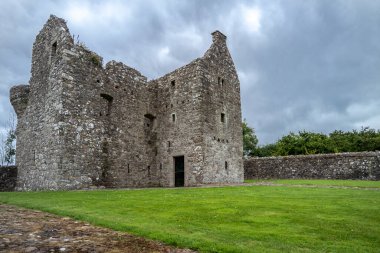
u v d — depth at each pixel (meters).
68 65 16.36
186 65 20.69
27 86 20.42
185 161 19.66
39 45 18.78
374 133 37.81
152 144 21.36
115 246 4.62
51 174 15.63
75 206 8.62
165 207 8.44
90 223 6.32
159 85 22.27
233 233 5.53
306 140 38.12
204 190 13.55
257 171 27.00
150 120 21.81
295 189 13.52
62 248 4.43
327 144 36.69
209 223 6.39
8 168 19.28
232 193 11.93
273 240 5.09
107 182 17.81
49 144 16.12
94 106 17.59
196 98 19.66
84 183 16.31
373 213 7.43
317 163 23.70
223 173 20.53
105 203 9.22
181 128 20.20
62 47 16.44
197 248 4.58
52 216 7.17
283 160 25.67
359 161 21.64
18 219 6.66
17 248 4.38
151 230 5.56
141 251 4.41
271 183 18.86
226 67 22.53
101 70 18.34
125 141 19.36
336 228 5.97
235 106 22.80
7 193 13.25
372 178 20.81
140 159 20.23
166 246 4.70
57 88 16.19
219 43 22.41
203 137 19.23
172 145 20.58
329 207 8.29
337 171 22.53
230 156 21.45
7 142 42.09
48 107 16.73
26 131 18.72
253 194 11.48
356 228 5.96
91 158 16.94
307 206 8.48
